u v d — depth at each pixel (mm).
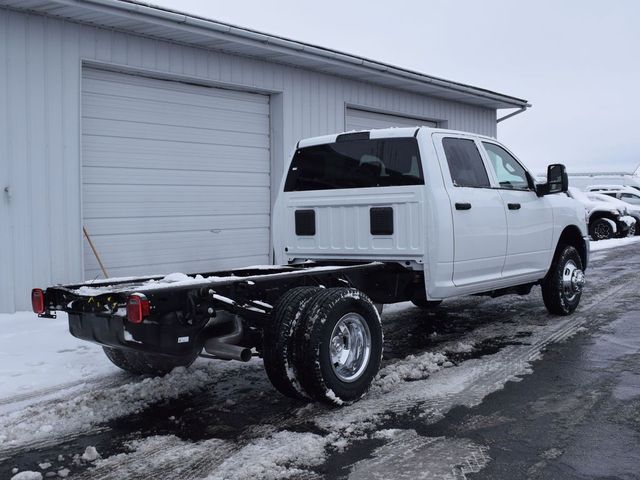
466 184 6297
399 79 12930
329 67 11766
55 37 8477
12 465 3822
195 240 10539
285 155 11547
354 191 6199
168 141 10109
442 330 7363
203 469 3715
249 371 5773
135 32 9281
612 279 11406
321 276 5426
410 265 5895
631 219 22922
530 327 7395
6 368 5820
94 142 9211
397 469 3648
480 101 15852
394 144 6039
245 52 10547
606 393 4938
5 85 8039
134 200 9703
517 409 4605
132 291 4121
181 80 10195
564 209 7859
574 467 3635
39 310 4578
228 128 10961
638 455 3793
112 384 5383
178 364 5262
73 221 8664
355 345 4879
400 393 5027
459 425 4312
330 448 3975
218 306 4582
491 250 6465
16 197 8133
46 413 4625
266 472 3645
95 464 3811
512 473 3570
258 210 11508
